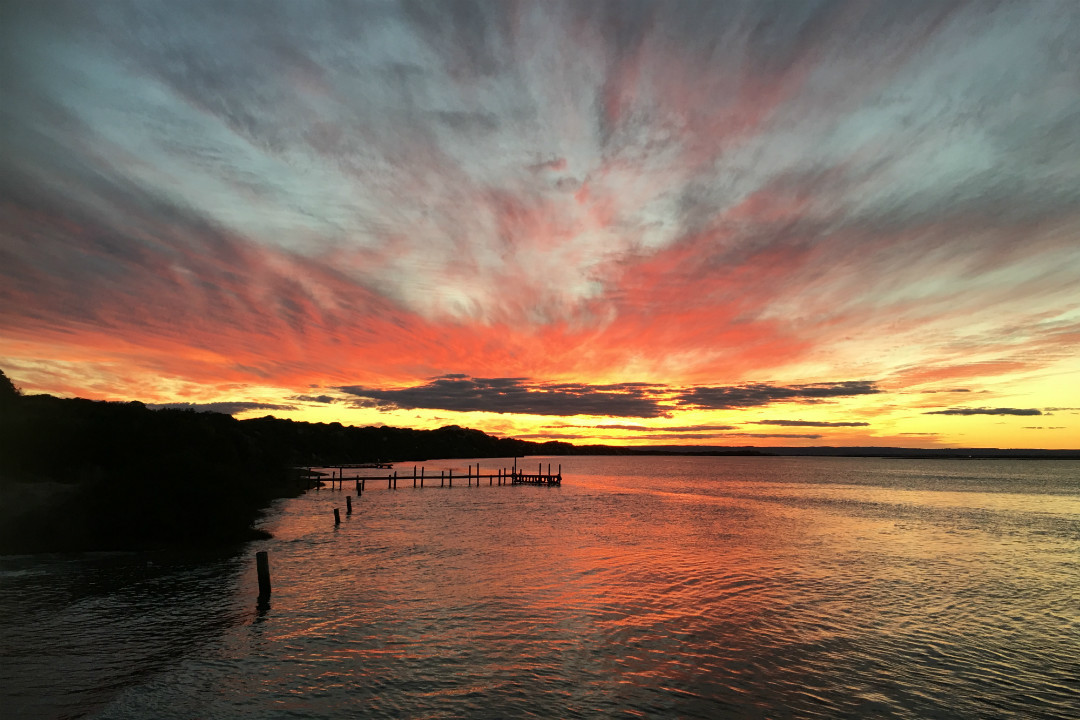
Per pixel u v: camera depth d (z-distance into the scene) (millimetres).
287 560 23984
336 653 13445
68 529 26172
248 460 57875
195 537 27797
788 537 33188
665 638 14781
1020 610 18297
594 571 22344
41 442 35750
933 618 17188
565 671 12602
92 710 10500
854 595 19703
